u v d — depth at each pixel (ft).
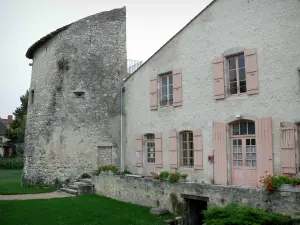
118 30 51.70
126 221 27.78
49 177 46.83
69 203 34.58
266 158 29.09
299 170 27.20
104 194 40.55
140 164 43.24
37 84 52.70
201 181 34.50
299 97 27.55
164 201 32.78
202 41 36.04
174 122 38.52
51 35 49.98
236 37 32.65
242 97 31.71
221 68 33.55
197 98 35.91
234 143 32.37
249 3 31.89
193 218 31.19
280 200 24.00
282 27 29.17
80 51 49.01
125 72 51.19
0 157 121.29
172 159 37.93
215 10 34.99
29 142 51.80
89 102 48.21
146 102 43.32
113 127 48.60
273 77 29.43
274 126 28.96
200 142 34.91
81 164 46.57
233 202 26.81
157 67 41.68
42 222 26.50
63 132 46.91
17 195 40.52
